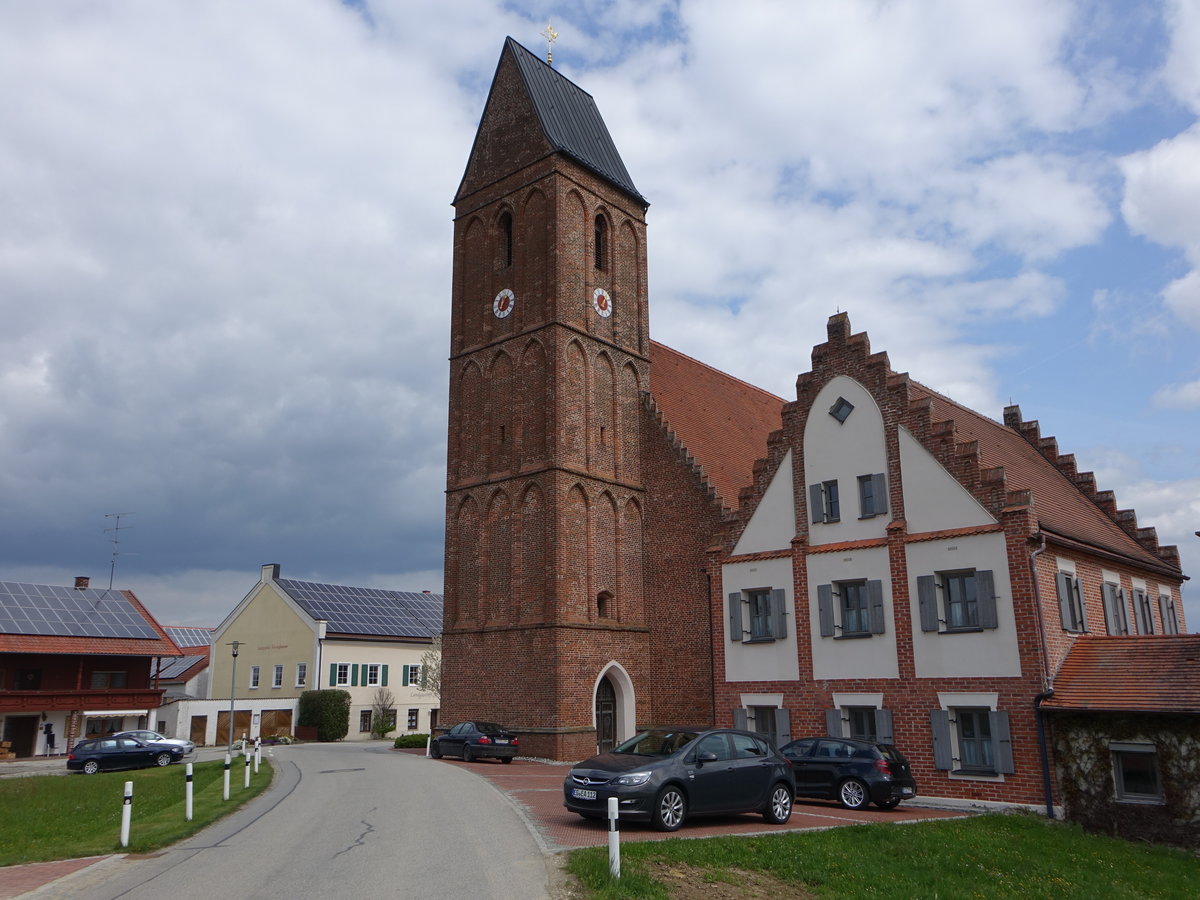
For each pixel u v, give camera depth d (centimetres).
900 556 2911
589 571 4016
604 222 4588
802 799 2614
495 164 4606
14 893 1462
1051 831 2300
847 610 3055
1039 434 4359
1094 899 1758
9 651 5619
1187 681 2405
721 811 2002
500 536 4150
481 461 4312
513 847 1698
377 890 1377
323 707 6562
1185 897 1844
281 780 3067
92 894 1425
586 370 4238
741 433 4944
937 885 1719
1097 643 2697
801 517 3200
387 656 7288
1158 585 3750
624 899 1320
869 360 3122
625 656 4056
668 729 2123
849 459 3116
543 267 4272
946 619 2802
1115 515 4038
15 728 5519
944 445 2888
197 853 1747
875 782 2444
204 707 6388
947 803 2667
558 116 4606
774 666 3164
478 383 4431
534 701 3828
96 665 6112
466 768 3412
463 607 4228
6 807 2961
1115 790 2405
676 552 4175
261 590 7394
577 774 1955
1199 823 2269
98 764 4231
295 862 1609
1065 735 2505
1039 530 2689
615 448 4291
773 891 1527
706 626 4016
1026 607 2631
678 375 4919
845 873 1680
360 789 2727
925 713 2775
